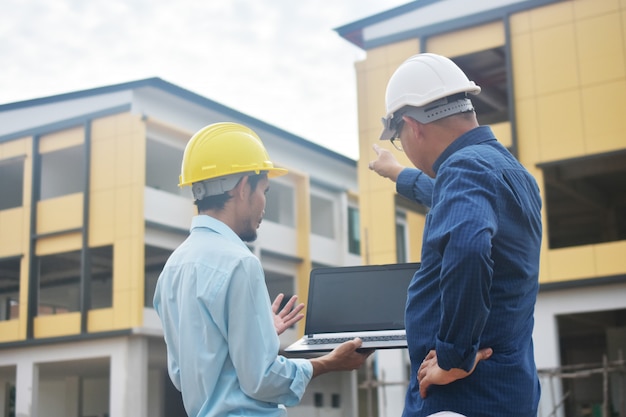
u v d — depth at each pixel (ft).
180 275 8.74
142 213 67.26
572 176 54.70
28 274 71.82
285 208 84.12
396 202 64.64
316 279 10.69
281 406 8.65
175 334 8.84
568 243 79.46
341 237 88.69
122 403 65.46
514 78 52.03
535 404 7.81
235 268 8.38
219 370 8.38
